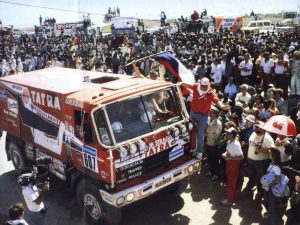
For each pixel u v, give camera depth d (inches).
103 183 256.4
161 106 282.0
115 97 256.7
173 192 315.6
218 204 302.8
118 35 1219.9
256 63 574.2
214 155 333.7
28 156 348.5
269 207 256.5
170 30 1379.2
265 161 287.1
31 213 243.8
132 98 265.3
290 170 279.0
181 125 282.2
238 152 284.2
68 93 278.4
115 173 247.9
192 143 293.3
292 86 508.1
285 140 288.2
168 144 275.4
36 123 320.5
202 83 284.4
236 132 288.5
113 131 252.4
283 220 270.5
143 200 316.5
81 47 1134.4
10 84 349.7
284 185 249.1
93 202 274.2
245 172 348.5
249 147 294.2
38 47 1381.6
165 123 281.0
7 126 368.2
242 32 1285.7
